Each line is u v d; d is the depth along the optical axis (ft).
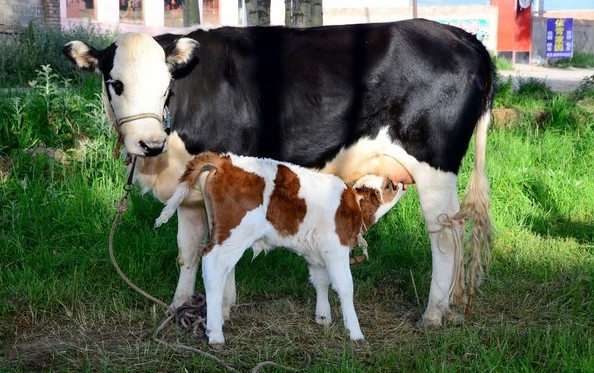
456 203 16.88
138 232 21.70
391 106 16.43
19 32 41.86
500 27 85.76
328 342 15.53
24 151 24.67
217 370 14.03
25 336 15.85
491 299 18.12
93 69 16.08
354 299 18.35
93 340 15.64
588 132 33.76
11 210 21.84
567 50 89.51
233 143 16.29
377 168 16.84
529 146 30.86
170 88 15.79
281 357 14.75
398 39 16.57
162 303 16.22
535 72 72.64
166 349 14.92
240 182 14.71
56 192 22.80
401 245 21.62
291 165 15.31
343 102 16.34
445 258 16.67
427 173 16.61
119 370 14.07
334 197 15.20
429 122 16.46
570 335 15.23
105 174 24.07
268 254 20.47
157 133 14.85
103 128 25.88
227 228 14.75
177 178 16.35
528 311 17.29
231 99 16.19
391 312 17.66
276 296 18.54
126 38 15.26
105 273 19.13
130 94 14.92
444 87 16.43
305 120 16.37
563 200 25.93
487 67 17.04
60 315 17.01
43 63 38.60
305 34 16.81
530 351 14.48
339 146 16.56
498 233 22.36
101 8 61.41
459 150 16.75
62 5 58.80
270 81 16.30
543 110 36.06
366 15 83.10
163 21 65.72
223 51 16.35
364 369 14.24
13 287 17.81
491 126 34.37
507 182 26.94
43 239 20.77
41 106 26.37
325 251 15.25
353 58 16.44
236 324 16.56
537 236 22.84
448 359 14.78
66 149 25.88
